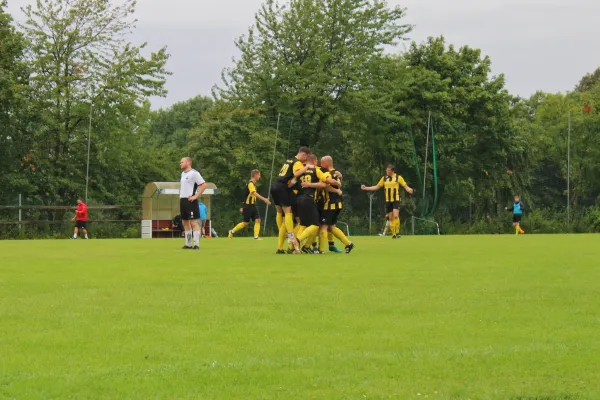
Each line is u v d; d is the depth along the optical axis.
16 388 7.70
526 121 81.81
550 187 74.00
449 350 9.52
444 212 70.88
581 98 102.88
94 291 15.76
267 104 74.69
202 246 36.06
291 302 13.98
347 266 22.16
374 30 78.62
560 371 8.35
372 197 69.69
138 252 30.44
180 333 10.83
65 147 64.19
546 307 13.31
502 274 19.45
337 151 72.12
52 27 67.69
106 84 67.25
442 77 81.81
